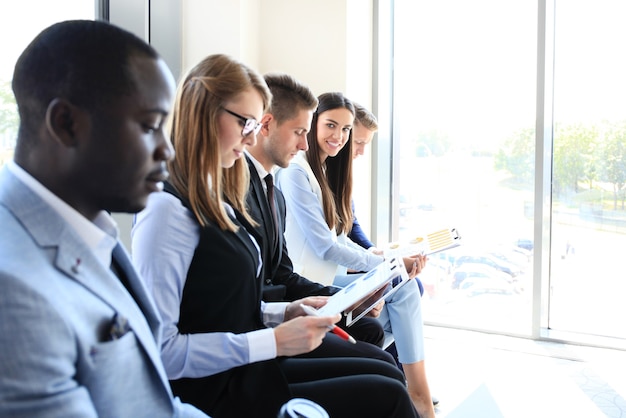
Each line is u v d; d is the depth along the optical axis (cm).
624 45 264
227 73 113
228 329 113
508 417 204
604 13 266
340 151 221
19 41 167
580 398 221
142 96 65
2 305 52
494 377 243
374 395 114
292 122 164
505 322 304
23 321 53
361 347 146
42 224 61
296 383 119
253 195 152
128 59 64
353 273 234
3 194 62
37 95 62
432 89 309
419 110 313
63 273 61
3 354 52
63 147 63
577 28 271
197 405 107
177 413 80
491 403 216
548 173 283
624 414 207
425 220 318
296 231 205
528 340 291
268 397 110
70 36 62
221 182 124
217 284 110
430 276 318
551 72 277
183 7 238
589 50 270
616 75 267
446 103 306
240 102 114
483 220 304
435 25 304
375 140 307
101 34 63
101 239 69
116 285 68
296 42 266
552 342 287
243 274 113
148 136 67
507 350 278
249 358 106
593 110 273
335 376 126
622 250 276
